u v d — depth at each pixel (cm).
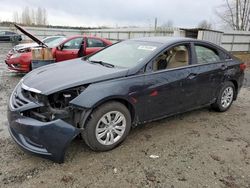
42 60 703
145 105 353
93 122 305
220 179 283
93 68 358
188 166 304
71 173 280
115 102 322
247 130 423
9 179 266
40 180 266
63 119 287
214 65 450
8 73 866
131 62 368
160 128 410
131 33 2288
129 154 324
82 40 831
